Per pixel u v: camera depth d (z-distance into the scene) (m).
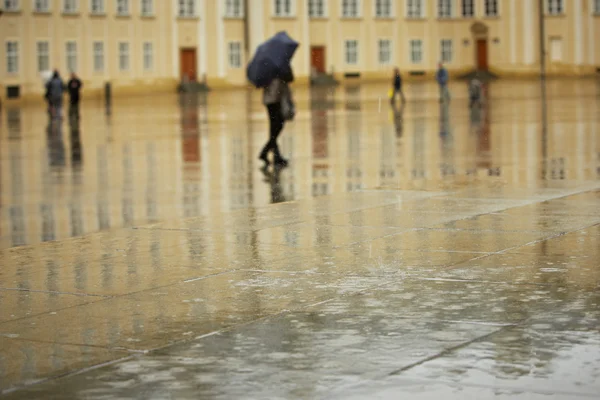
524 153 23.11
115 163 24.75
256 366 5.82
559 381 5.38
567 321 6.62
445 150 25.48
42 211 16.66
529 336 6.27
